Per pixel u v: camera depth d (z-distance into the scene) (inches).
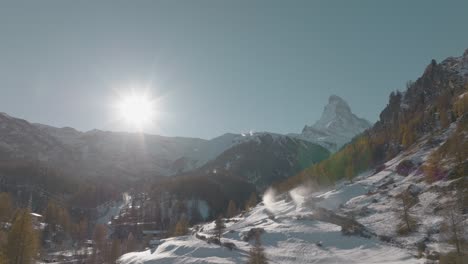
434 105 7844.5
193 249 4055.1
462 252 2448.3
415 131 7337.6
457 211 2979.8
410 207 3978.8
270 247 3828.7
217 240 4207.7
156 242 5748.0
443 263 2449.6
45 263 5339.6
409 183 4793.3
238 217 6796.3
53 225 7352.4
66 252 6382.9
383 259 3043.8
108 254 5118.1
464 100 6220.5
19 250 3390.7
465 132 5128.0
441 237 2733.8
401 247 3221.0
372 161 7598.4
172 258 3900.1
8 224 5654.5
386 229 3666.3
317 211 4660.4
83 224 7657.5
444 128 6358.3
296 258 3430.1
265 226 4623.5
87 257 5708.7
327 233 3895.2
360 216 4222.4
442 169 4483.3
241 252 3809.1
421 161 5388.8
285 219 4719.5
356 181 6151.6
